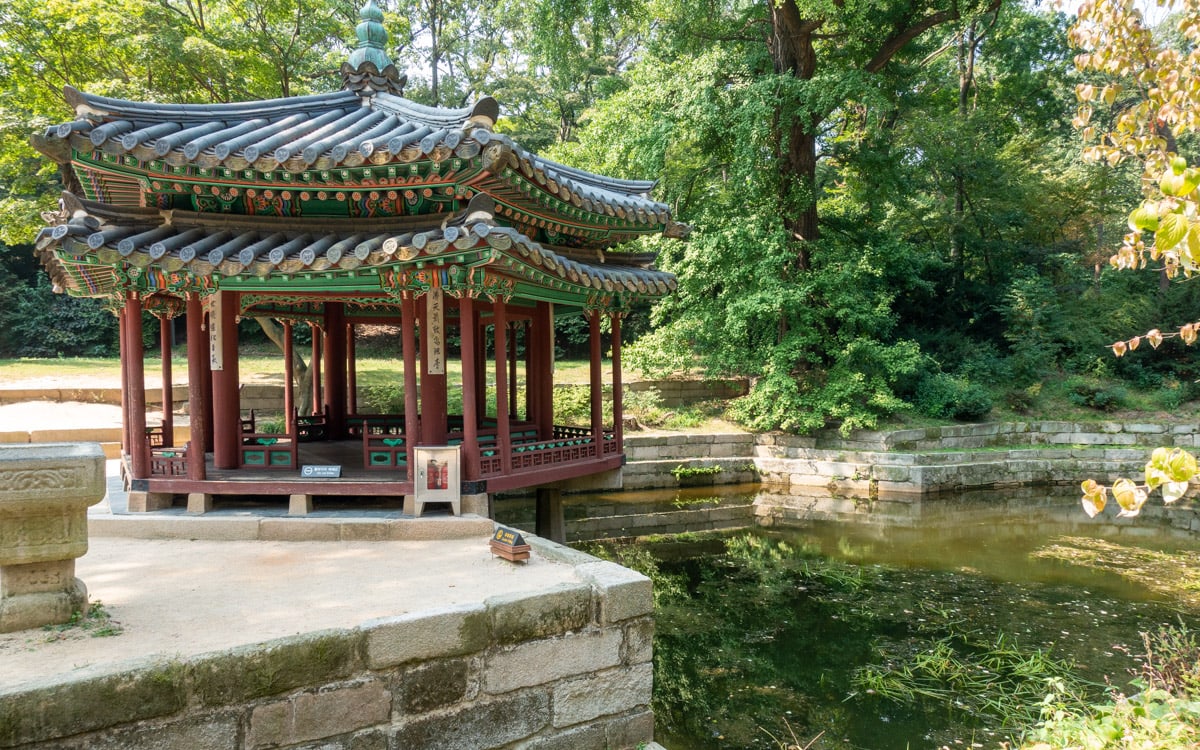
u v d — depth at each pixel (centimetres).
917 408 2070
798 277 1927
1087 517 1592
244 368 2003
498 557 651
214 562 641
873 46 2045
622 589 534
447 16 3014
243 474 785
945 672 777
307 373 1596
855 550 1312
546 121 3152
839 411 1828
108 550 683
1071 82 2684
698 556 1284
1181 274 2323
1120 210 2575
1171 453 333
